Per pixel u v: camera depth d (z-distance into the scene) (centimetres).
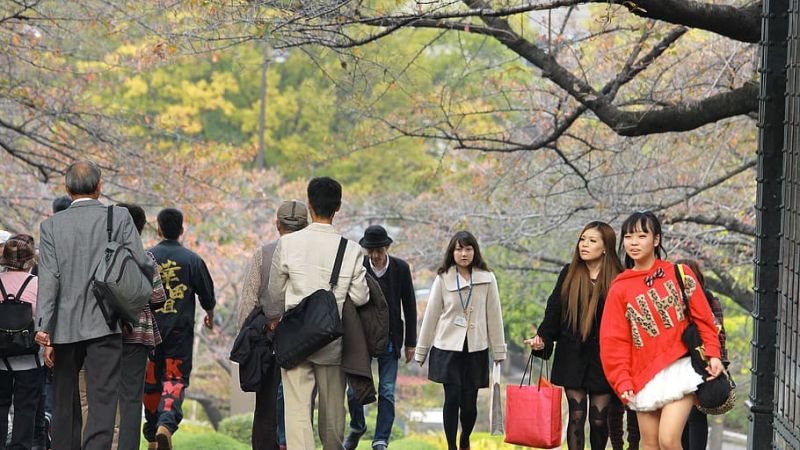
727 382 1027
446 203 3500
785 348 1103
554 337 1241
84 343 1164
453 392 1390
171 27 2080
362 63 1905
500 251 3897
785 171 1130
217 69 7225
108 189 3167
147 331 1252
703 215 2648
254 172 4597
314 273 1108
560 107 2164
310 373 1133
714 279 3052
